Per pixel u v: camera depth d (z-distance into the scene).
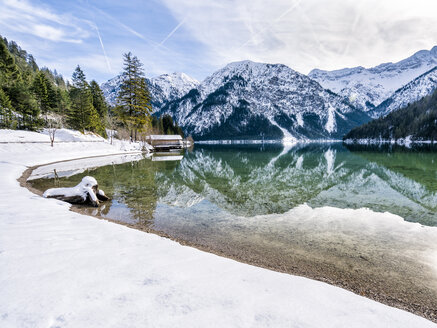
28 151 29.09
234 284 3.37
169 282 3.29
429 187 15.75
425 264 5.73
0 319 2.36
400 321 2.69
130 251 4.43
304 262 5.79
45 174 19.70
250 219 9.23
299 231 7.94
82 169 23.16
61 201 9.98
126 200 11.91
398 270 5.45
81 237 5.07
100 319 2.42
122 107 50.16
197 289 3.13
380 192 14.41
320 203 11.82
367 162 32.16
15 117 44.84
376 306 3.02
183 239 7.18
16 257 3.80
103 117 70.88
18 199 8.88
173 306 2.71
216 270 3.86
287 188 15.86
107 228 5.90
